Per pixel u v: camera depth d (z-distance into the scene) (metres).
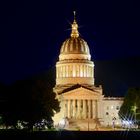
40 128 197.38
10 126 192.88
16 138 138.38
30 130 177.88
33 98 184.88
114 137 150.12
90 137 149.25
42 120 194.50
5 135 144.50
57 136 149.62
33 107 182.38
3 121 181.62
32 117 182.25
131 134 161.25
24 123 186.12
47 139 139.75
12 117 179.62
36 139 138.25
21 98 181.50
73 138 145.12
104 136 153.25
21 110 179.75
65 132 167.12
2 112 179.25
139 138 148.12
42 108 187.38
